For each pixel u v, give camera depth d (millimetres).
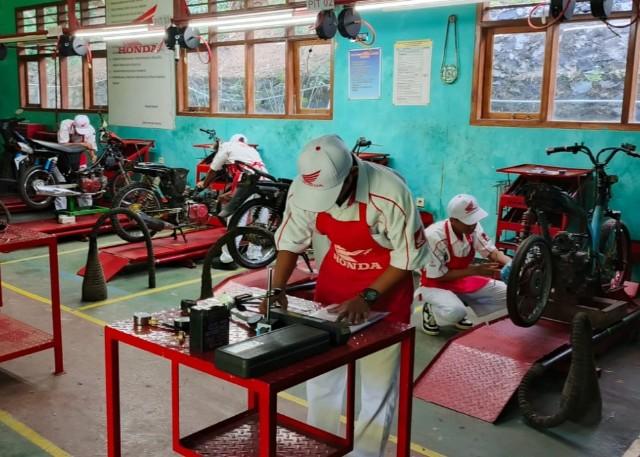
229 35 7922
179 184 6539
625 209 5375
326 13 4973
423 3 5043
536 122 5707
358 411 3139
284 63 7465
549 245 3818
